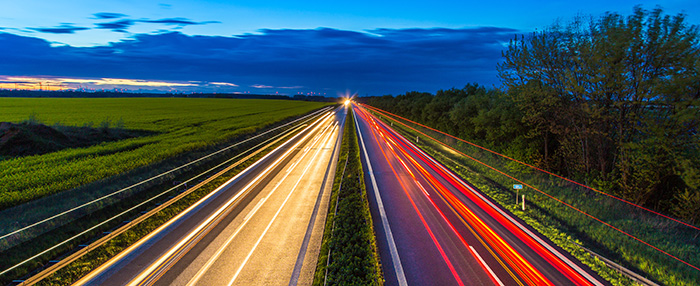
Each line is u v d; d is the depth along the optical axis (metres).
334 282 11.48
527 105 24.38
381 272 12.27
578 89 19.83
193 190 22.05
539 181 24.20
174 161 28.94
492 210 18.70
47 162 26.88
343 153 36.47
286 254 13.69
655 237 14.70
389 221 17.11
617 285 11.36
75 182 21.42
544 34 22.67
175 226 16.45
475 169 28.95
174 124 57.56
